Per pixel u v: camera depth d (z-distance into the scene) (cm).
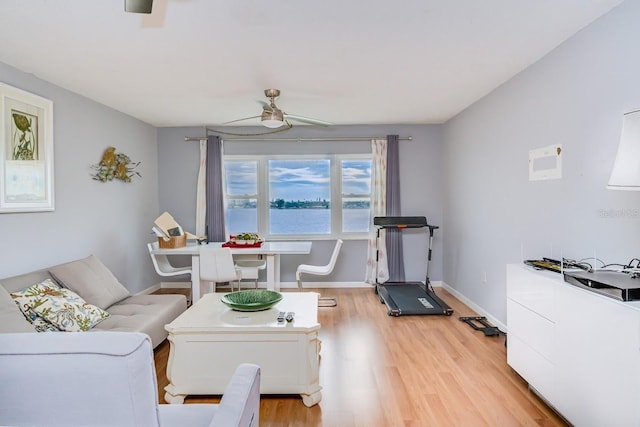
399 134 528
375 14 210
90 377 88
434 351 308
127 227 451
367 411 223
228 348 234
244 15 210
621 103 204
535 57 278
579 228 241
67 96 345
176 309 334
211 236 521
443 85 344
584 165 235
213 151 520
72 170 352
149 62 280
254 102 397
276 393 234
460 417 215
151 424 95
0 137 270
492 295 371
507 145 334
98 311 278
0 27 222
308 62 282
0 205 269
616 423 166
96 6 199
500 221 350
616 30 206
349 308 433
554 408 214
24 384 89
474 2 198
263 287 534
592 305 180
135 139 471
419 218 501
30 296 247
